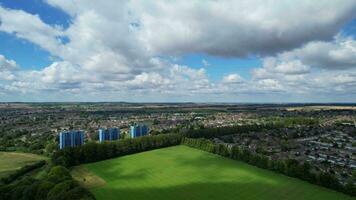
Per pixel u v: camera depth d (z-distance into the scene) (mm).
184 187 171500
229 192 163375
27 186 142750
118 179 187250
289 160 197000
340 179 188250
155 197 155625
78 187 133625
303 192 162625
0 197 138500
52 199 125250
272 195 158625
